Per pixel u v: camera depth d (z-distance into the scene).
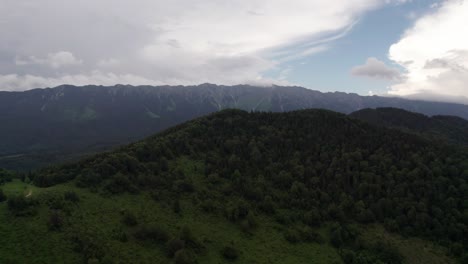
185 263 77.88
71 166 110.81
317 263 93.62
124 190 101.50
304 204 116.19
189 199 107.88
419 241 105.12
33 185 99.31
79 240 74.69
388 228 109.75
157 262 78.12
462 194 116.19
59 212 80.62
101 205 91.38
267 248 96.25
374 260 96.56
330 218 113.25
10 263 64.25
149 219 92.38
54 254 69.31
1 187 94.25
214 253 88.62
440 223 108.44
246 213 108.00
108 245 76.88
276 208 114.19
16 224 74.00
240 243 95.62
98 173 103.06
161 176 113.88
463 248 101.12
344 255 97.31
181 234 88.62
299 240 102.25
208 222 100.50
